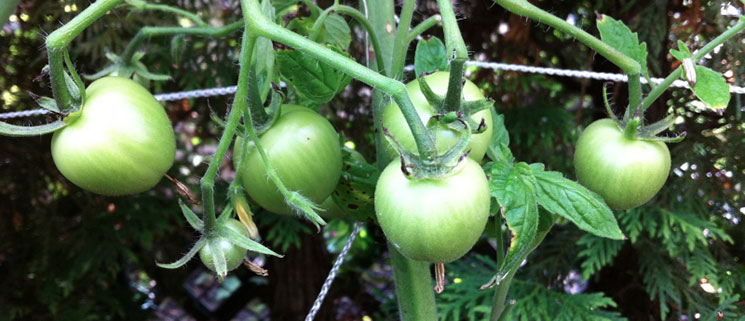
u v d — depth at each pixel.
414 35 0.42
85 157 0.32
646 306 0.87
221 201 0.86
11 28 0.77
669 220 0.78
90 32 0.74
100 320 0.90
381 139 0.41
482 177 0.30
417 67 0.45
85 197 0.85
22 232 0.85
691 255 0.79
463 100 0.31
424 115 0.32
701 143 0.78
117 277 1.05
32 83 0.79
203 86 0.85
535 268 0.84
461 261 0.86
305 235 1.03
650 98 0.36
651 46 0.75
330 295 1.08
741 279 0.78
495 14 0.87
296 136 0.37
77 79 0.31
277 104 0.37
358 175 0.44
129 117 0.33
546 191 0.36
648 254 0.82
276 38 0.30
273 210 0.39
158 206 0.87
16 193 0.84
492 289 0.79
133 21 0.76
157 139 0.33
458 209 0.29
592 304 0.75
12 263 0.85
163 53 0.79
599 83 0.88
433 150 0.29
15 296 0.85
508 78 0.88
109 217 0.85
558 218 0.45
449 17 0.30
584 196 0.36
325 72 0.37
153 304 1.16
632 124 0.36
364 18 0.41
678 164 0.78
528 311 0.78
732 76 0.71
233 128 0.32
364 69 0.29
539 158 0.88
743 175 0.77
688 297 0.79
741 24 0.34
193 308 1.27
